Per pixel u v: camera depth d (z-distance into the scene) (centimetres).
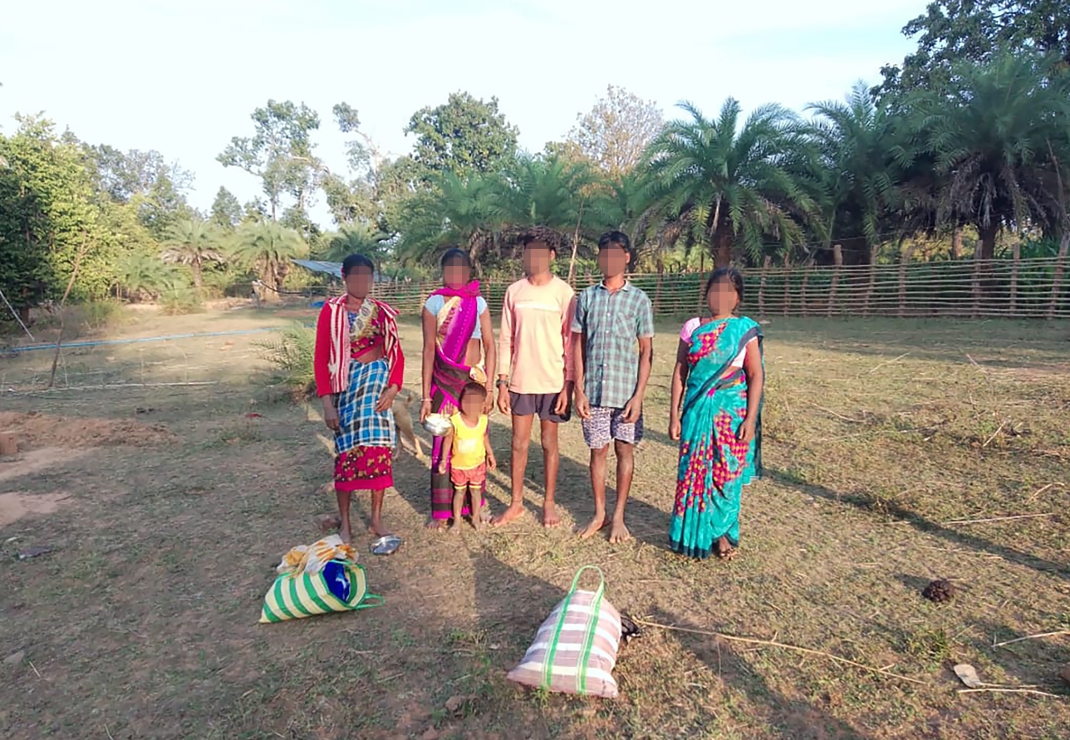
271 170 6481
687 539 381
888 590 343
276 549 417
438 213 2816
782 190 2056
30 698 276
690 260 2992
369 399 410
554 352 421
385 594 355
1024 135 1722
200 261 4291
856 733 243
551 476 437
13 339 1838
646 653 295
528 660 273
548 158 2714
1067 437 559
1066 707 251
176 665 296
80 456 640
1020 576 352
